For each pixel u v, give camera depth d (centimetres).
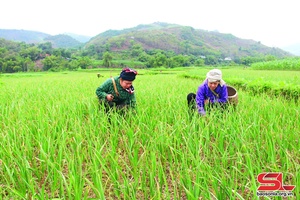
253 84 959
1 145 353
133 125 447
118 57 14675
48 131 395
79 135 386
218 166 315
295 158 364
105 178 350
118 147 421
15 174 312
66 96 742
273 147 349
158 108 592
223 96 552
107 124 476
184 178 298
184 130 417
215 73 521
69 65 10519
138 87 1000
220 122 448
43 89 1059
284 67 4438
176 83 1223
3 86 1324
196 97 550
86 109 586
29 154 369
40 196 278
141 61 13462
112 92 559
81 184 281
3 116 500
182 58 11838
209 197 251
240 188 316
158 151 351
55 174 295
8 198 285
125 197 272
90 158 353
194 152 355
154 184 307
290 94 767
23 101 649
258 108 527
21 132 411
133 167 330
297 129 411
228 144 362
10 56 11312
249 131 410
